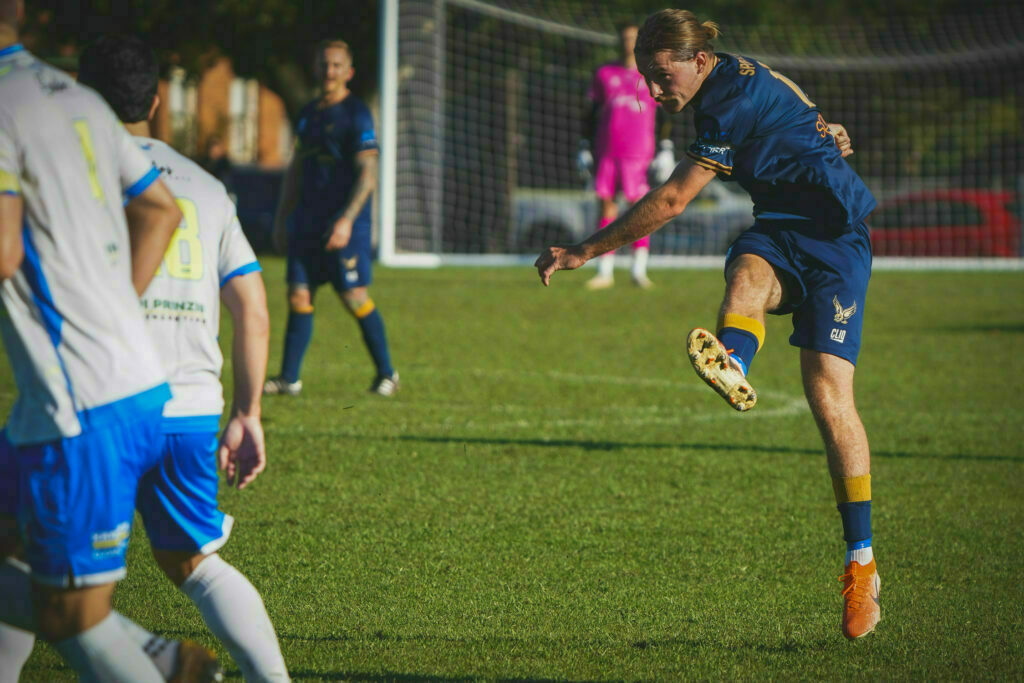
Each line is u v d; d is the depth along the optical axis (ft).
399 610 46.16
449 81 306.96
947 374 115.75
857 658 41.47
